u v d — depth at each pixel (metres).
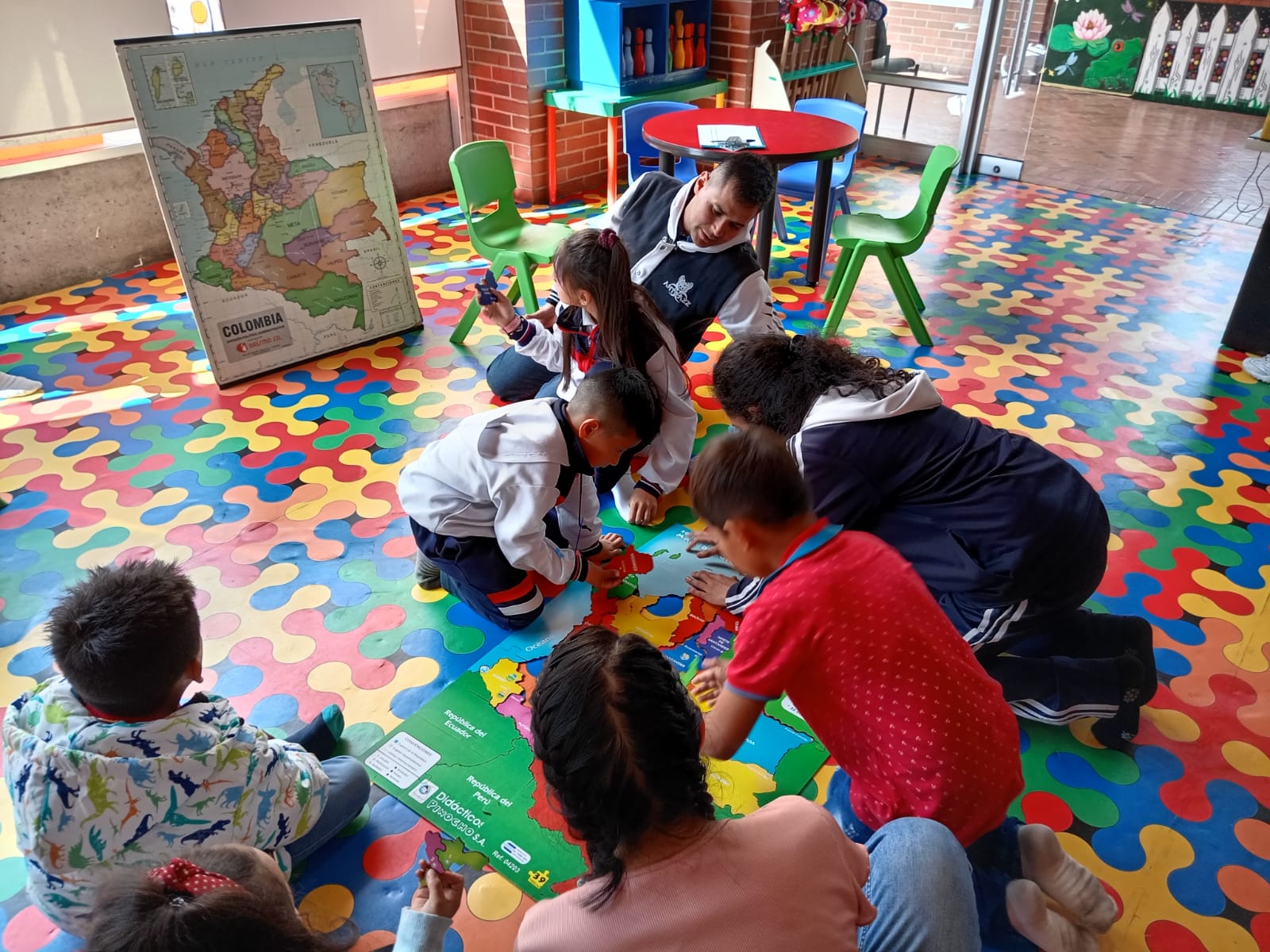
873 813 1.59
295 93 3.55
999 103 6.46
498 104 5.82
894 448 1.92
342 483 3.04
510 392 3.40
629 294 2.58
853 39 6.81
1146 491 3.07
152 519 2.85
